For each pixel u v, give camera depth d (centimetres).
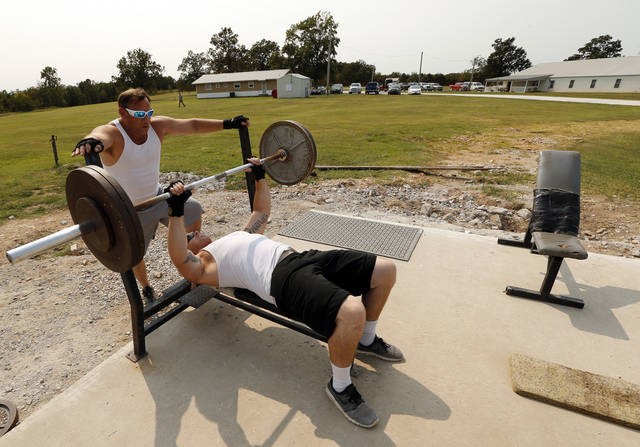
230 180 674
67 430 175
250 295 203
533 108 2247
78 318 288
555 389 193
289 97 3859
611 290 288
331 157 883
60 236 157
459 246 354
